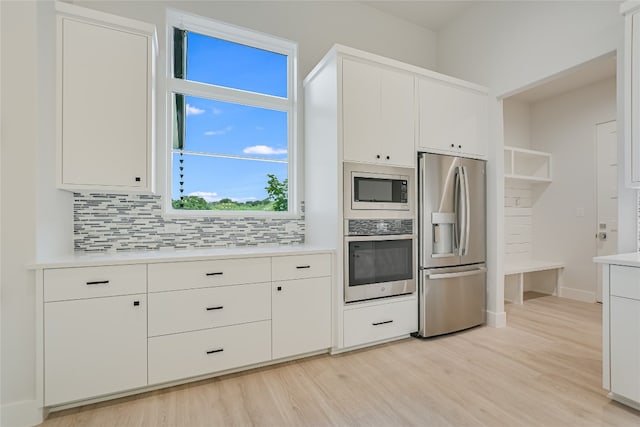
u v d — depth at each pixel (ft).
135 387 5.83
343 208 7.79
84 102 6.18
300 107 9.68
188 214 8.21
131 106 6.54
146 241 7.75
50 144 5.81
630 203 6.89
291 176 9.84
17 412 5.06
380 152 8.29
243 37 9.30
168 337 6.09
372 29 10.91
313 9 9.92
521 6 9.10
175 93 8.57
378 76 8.33
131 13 7.74
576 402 5.68
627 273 5.49
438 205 8.91
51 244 5.89
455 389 6.15
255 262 6.86
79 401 5.64
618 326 5.60
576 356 7.60
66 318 5.37
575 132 13.29
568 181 13.47
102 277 5.60
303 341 7.35
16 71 5.17
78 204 7.15
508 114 14.26
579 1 7.73
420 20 11.57
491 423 5.12
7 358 5.06
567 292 13.39
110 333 5.66
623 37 6.91
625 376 5.49
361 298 7.93
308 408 5.56
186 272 6.24
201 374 6.36
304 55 9.75
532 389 6.13
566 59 8.02
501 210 9.82
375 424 5.13
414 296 8.79
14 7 5.19
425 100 9.03
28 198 5.20
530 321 10.26
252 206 9.47
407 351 7.95
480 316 9.65
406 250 8.63
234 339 6.64
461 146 9.61
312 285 7.47
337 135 7.74
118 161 6.43
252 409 5.54
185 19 8.52
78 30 6.14
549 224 14.07
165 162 8.04
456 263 9.21
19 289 5.13
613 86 12.20
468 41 10.87
